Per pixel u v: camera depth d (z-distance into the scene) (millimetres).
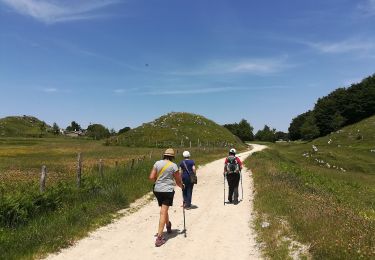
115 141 88625
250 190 20172
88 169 28969
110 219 13570
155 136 88812
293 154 82062
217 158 46906
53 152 59375
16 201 12281
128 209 15516
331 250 8562
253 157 43625
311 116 159375
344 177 46750
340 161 70812
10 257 8953
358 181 43969
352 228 9922
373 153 86625
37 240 10141
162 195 11062
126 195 17281
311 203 13609
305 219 11250
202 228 12523
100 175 20625
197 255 9781
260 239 11000
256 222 12883
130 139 88000
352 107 141875
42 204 13461
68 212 13094
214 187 22219
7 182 20844
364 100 139875
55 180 21125
